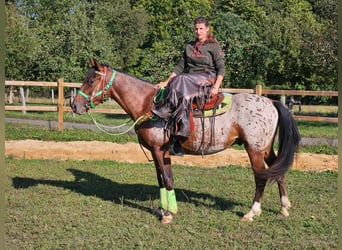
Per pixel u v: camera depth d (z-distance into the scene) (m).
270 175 5.55
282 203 5.98
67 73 21.86
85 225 5.58
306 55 23.20
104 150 11.19
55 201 6.66
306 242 5.04
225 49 19.31
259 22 38.53
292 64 27.53
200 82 5.57
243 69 19.47
